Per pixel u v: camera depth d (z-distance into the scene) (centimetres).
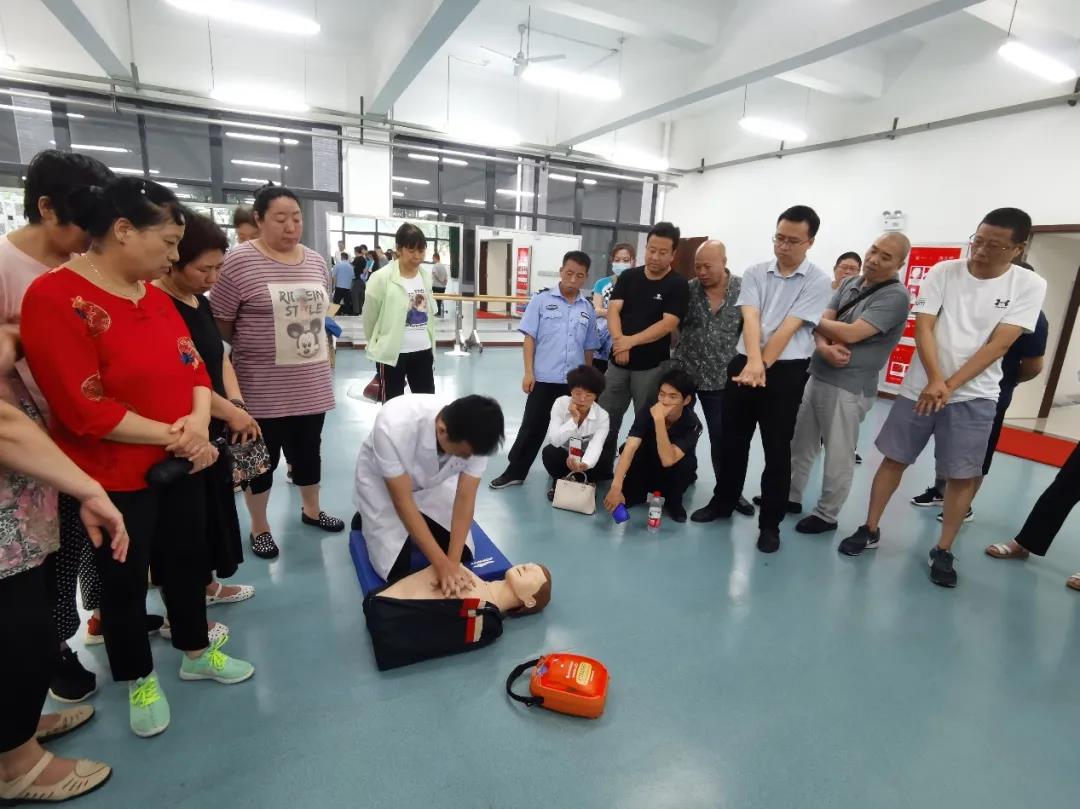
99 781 126
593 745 147
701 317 306
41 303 104
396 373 318
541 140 917
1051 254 564
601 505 300
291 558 227
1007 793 140
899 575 245
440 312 861
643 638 192
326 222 810
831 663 185
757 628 201
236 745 140
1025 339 271
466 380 607
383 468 167
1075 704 172
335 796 128
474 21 655
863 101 720
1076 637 206
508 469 320
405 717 152
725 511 290
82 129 682
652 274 296
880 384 680
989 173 598
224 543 159
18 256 118
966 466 231
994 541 285
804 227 233
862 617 211
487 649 182
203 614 152
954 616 215
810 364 282
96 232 110
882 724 160
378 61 671
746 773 141
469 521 184
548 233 904
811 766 145
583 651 183
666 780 138
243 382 209
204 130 732
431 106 833
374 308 310
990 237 216
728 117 927
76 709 143
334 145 796
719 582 230
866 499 333
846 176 750
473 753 142
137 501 123
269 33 696
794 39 492
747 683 173
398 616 166
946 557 242
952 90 626
